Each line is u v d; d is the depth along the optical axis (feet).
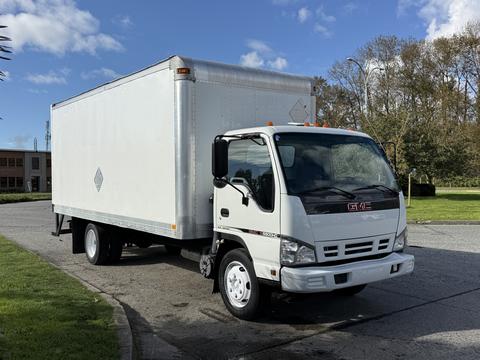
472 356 15.98
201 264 22.31
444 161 97.25
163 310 21.59
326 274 16.94
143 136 24.29
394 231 19.54
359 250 18.42
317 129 19.57
